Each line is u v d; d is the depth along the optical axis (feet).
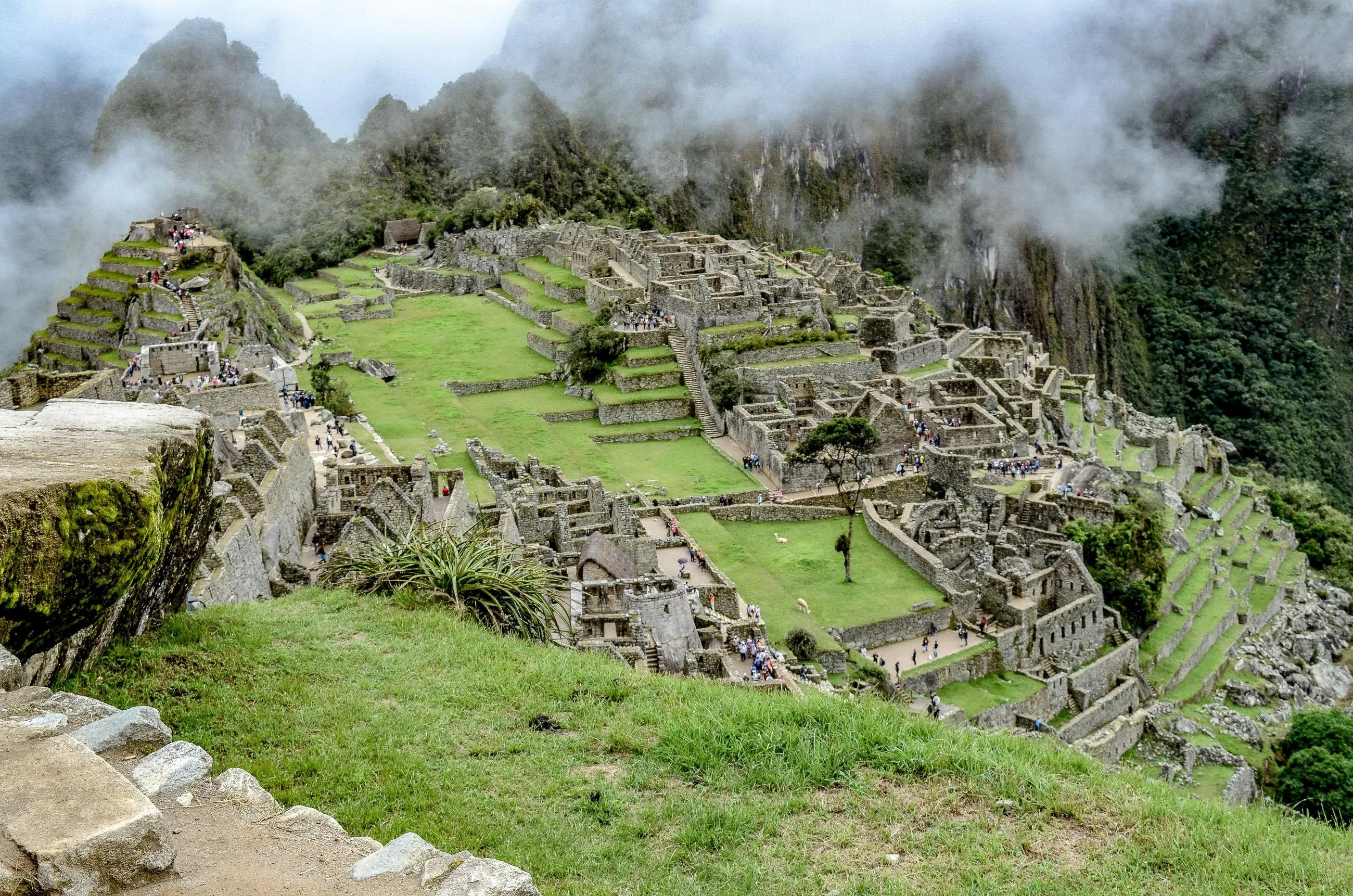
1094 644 281.95
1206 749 250.16
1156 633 300.81
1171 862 72.90
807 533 312.09
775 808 74.84
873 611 262.67
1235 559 383.24
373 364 447.42
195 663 84.89
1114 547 297.94
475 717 85.15
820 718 86.38
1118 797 80.43
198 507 87.71
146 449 75.31
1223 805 85.71
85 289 455.22
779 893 66.13
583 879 66.18
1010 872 69.82
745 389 397.80
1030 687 251.80
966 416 365.61
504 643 101.91
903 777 79.77
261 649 91.09
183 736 75.41
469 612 113.60
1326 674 346.95
